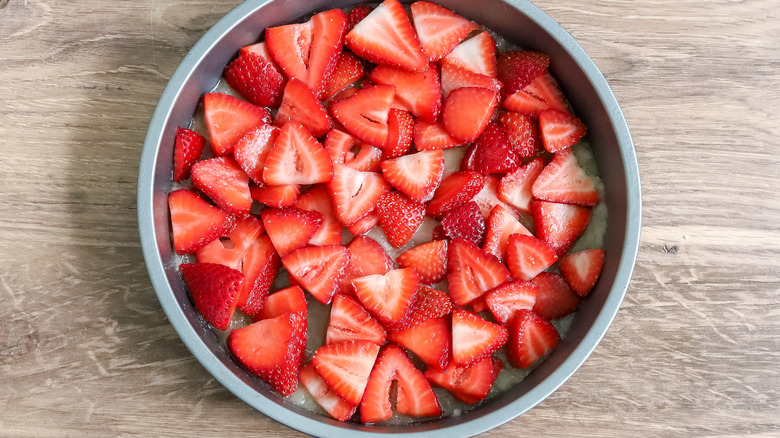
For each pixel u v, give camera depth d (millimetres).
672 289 585
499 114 578
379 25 562
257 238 561
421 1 571
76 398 566
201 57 538
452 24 571
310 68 563
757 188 589
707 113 592
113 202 572
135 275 570
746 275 587
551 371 535
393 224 562
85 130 573
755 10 595
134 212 572
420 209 564
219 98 553
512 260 559
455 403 557
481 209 573
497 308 556
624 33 592
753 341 585
